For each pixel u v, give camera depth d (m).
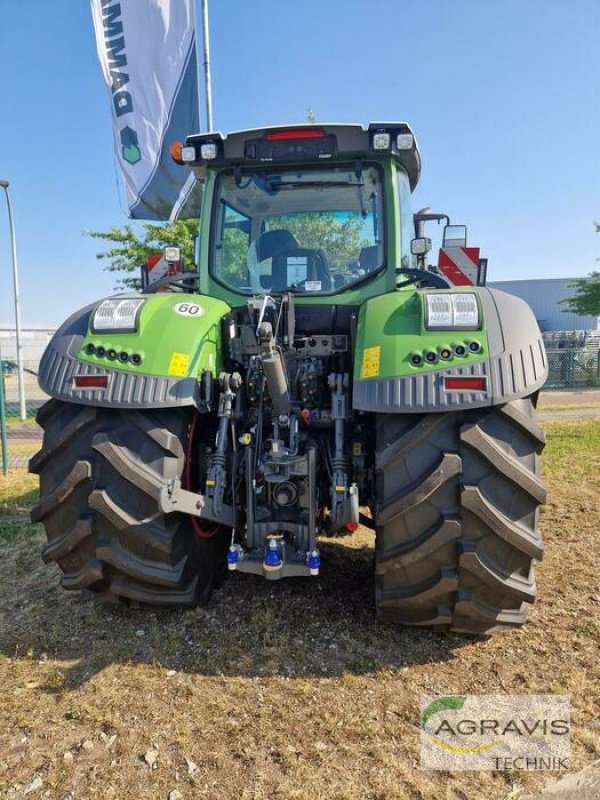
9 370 20.91
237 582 3.44
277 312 2.91
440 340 2.44
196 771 2.03
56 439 2.68
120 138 7.97
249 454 2.81
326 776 2.01
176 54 7.69
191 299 2.96
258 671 2.59
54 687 2.51
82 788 1.97
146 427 2.59
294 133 3.19
